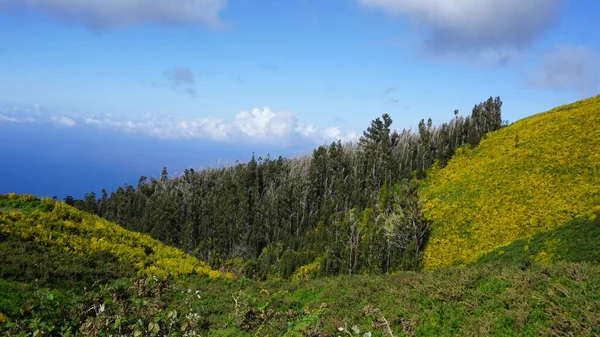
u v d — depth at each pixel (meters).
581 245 36.88
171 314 6.23
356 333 6.54
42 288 17.48
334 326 15.66
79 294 18.41
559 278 14.71
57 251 23.62
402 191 85.94
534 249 41.53
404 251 66.06
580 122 68.88
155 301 7.29
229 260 112.81
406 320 14.88
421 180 94.62
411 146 132.00
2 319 12.89
